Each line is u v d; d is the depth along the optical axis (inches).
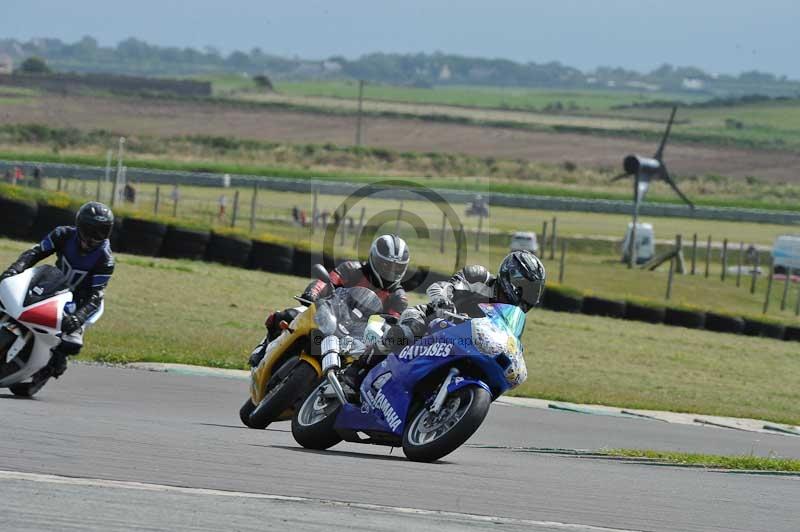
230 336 2600.9
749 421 2320.4
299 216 6387.8
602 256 7258.9
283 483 844.6
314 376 1277.1
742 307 5260.8
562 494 940.6
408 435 1111.0
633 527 799.1
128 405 1520.7
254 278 3713.1
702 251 7751.0
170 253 3951.8
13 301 1390.3
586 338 3459.6
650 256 7135.8
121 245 3895.2
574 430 1818.4
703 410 2388.0
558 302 4202.8
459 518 763.4
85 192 6402.6
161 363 2171.5
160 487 770.8
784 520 908.6
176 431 1153.4
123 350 2229.3
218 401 1733.5
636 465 1344.7
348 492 832.3
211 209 6904.5
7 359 1401.3
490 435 1622.8
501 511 813.2
